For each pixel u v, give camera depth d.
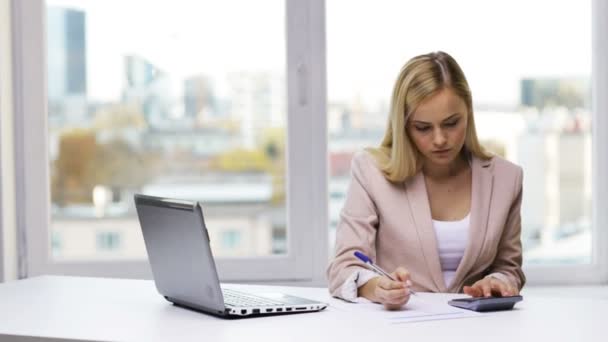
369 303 1.85
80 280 2.23
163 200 1.75
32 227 3.02
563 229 3.05
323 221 3.02
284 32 3.03
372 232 2.18
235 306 1.71
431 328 1.57
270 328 1.58
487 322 1.62
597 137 3.02
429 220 2.18
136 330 1.57
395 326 1.59
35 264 3.02
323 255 3.03
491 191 2.23
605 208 3.02
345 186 3.04
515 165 2.29
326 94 3.01
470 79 3.01
